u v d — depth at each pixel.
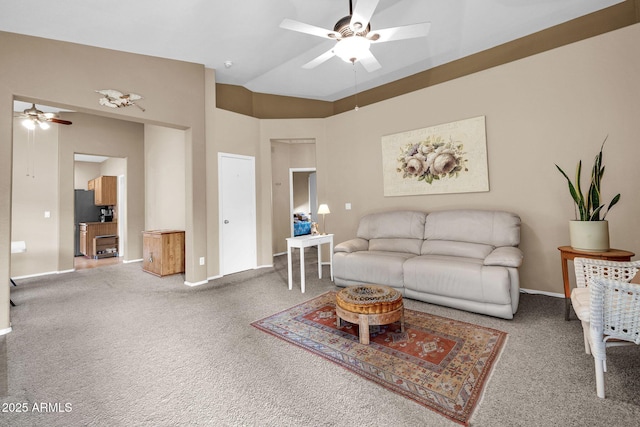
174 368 1.88
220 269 4.36
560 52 3.04
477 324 2.44
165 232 4.60
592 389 1.55
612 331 1.47
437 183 3.84
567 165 3.02
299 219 7.77
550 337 2.17
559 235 3.07
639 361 1.80
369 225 4.07
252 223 4.91
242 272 4.64
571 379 1.65
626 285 1.41
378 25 3.35
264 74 4.51
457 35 3.52
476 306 2.61
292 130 5.06
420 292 2.97
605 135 2.82
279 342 2.21
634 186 2.70
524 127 3.25
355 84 4.85
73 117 5.31
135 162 6.10
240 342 2.22
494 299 2.49
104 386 1.70
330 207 5.03
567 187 3.03
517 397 1.51
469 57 3.95
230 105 4.79
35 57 2.75
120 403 1.54
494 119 3.44
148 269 4.87
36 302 3.30
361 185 4.64
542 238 3.17
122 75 3.31
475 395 1.54
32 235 4.83
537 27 3.37
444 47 3.76
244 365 1.90
